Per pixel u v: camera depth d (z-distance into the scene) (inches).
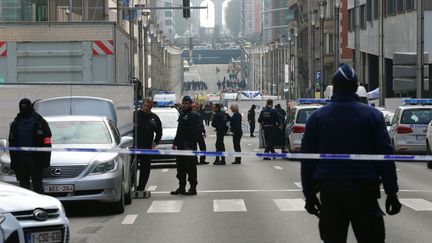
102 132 1174.3
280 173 1782.7
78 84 1663.4
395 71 2036.2
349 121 528.4
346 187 514.6
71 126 1179.3
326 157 528.4
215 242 857.5
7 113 1651.1
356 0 3661.4
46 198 711.7
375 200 525.0
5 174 1099.3
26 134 1049.5
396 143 2102.6
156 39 7568.9
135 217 1065.5
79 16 5329.7
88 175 1061.8
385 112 2593.5
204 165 2055.9
